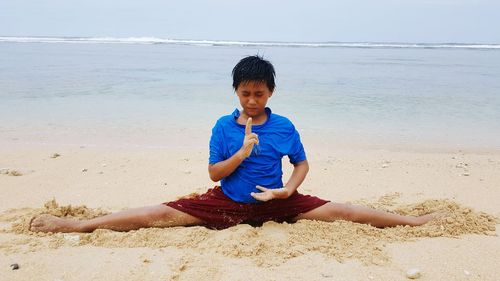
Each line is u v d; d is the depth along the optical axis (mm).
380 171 5527
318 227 3434
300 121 8836
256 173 3494
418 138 7496
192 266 2857
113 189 4676
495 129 8203
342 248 3143
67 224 3445
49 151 6289
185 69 19656
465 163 5934
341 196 4547
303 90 13203
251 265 2889
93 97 11438
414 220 3643
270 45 58250
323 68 20969
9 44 48406
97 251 3088
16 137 7137
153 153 6293
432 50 47156
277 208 3508
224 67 20781
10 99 10852
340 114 9547
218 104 10617
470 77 17172
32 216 3715
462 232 3504
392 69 20750
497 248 3219
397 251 3152
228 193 3520
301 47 51969
